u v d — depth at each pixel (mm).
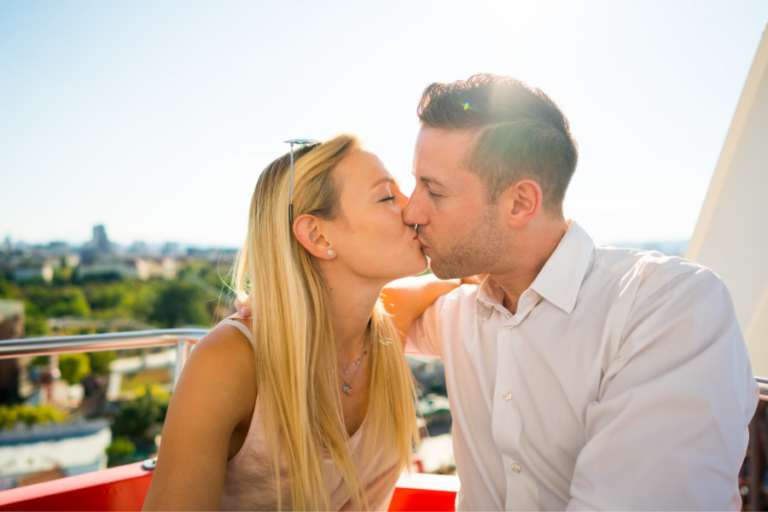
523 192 1062
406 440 1236
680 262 987
